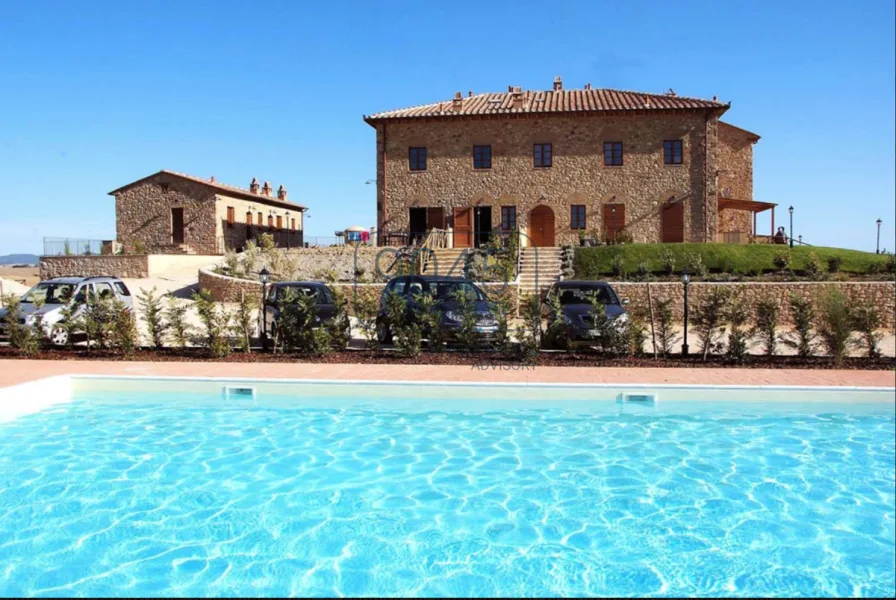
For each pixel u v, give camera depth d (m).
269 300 16.81
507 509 6.64
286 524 6.28
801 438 8.95
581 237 31.58
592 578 5.28
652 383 10.80
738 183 39.31
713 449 8.49
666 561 5.57
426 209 35.00
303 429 9.34
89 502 6.76
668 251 27.48
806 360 13.59
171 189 41.03
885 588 5.12
